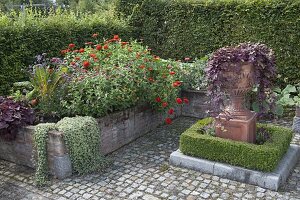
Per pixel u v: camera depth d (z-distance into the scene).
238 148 3.84
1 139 4.41
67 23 6.72
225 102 4.12
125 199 3.51
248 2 6.78
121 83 4.83
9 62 5.61
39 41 6.07
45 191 3.70
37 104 4.73
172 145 4.94
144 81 5.10
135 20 8.57
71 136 3.91
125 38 8.17
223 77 3.83
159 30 8.32
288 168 3.94
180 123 5.95
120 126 4.83
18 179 3.98
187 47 7.92
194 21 7.66
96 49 5.50
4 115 4.13
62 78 4.62
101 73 4.73
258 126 4.55
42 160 3.92
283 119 6.11
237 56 3.72
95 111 4.54
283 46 6.55
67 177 3.97
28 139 4.17
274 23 6.55
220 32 7.34
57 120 4.64
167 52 8.28
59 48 6.45
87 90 4.59
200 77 6.27
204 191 3.63
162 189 3.69
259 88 4.08
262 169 3.73
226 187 3.70
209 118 4.78
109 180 3.91
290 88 6.15
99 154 4.27
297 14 6.28
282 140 4.04
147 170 4.14
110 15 8.59
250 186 3.71
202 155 4.10
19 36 5.68
